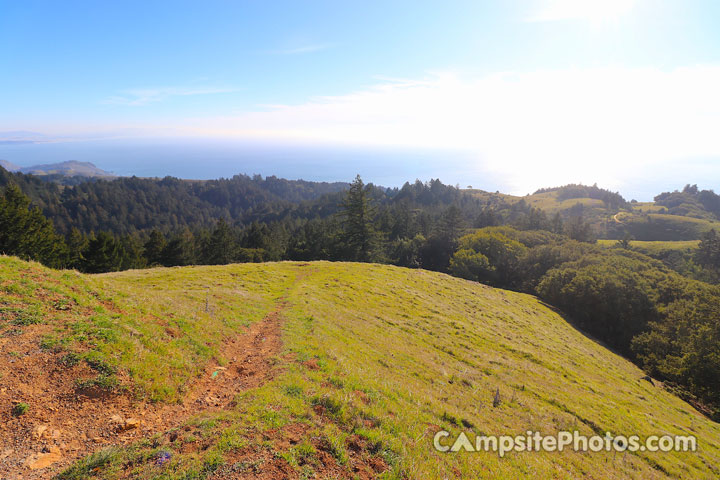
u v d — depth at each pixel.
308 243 100.75
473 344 26.77
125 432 7.96
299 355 14.10
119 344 10.37
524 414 15.95
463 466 9.20
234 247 93.88
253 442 7.41
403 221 133.88
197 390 10.77
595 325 56.59
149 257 80.19
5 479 6.01
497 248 94.25
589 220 196.00
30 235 46.53
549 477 10.69
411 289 40.78
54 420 7.53
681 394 34.56
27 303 10.77
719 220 178.62
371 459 7.83
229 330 16.61
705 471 15.73
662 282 58.00
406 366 18.16
